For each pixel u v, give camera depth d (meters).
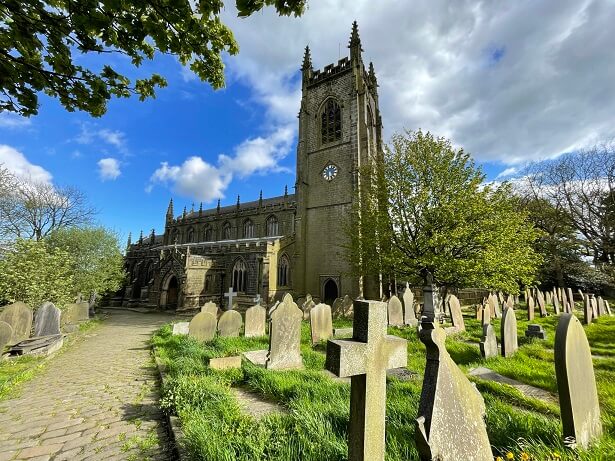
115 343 13.29
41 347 10.64
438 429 2.58
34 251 15.34
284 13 3.40
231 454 3.10
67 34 3.42
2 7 3.06
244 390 6.02
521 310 21.42
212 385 5.36
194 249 35.91
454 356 8.46
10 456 3.79
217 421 4.02
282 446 3.28
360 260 20.66
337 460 3.07
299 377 6.30
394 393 5.18
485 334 8.38
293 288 29.77
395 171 18.92
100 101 4.08
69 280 17.50
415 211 17.55
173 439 3.97
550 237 31.03
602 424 3.84
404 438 3.53
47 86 3.75
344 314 21.56
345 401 4.59
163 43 3.76
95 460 3.66
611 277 27.55
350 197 29.03
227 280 32.19
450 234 15.37
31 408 5.46
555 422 3.66
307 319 19.64
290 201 41.97
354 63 30.97
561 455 2.79
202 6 3.50
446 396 2.76
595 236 30.72
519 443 3.06
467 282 15.92
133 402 5.67
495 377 6.46
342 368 2.67
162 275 33.28
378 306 3.04
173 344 10.82
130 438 4.20
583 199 31.06
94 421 4.81
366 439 2.76
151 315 28.91
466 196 16.30
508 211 16.66
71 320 18.84
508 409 4.25
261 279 28.88
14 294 14.32
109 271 29.31
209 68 4.31
